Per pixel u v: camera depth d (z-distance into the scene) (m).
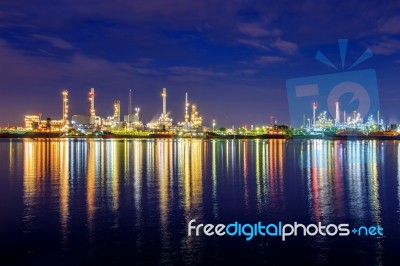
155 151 98.00
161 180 38.66
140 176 42.12
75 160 66.62
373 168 51.03
